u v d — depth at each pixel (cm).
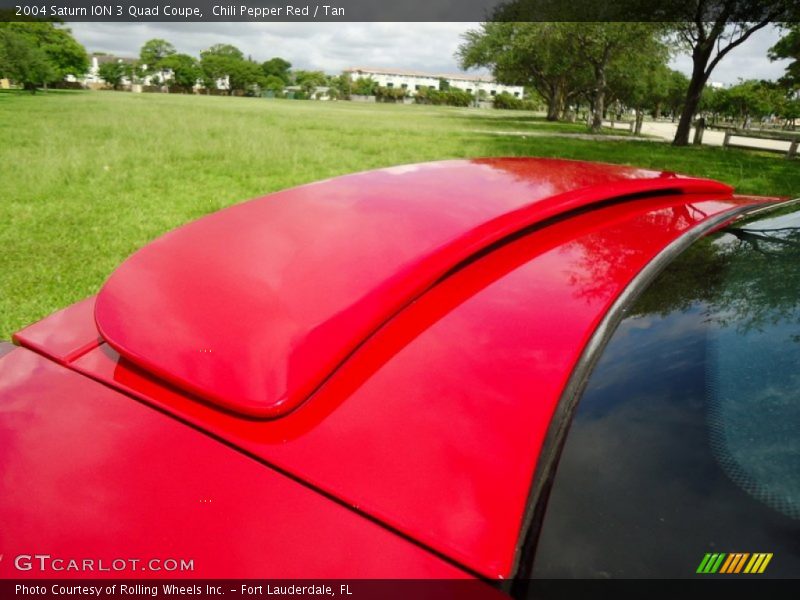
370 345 84
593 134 2708
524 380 77
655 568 56
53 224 519
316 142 1195
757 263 98
